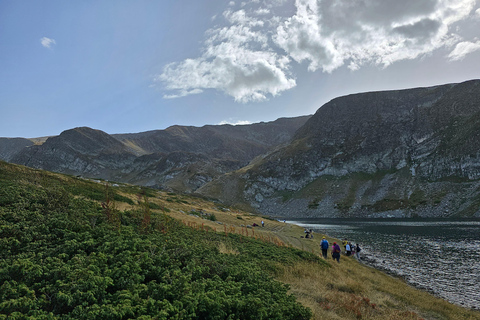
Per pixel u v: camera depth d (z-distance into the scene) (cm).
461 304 1881
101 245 1197
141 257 1096
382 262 3312
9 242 1070
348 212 16438
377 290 1814
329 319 1084
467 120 17925
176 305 774
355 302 1355
